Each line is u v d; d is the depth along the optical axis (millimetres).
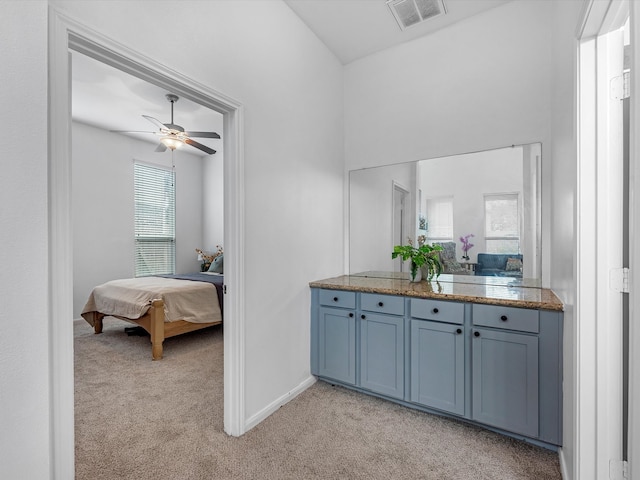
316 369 2609
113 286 3916
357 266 3018
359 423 2066
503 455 1764
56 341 1112
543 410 1764
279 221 2285
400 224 2818
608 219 1307
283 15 2334
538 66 2281
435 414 2168
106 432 1967
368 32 2678
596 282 1320
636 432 681
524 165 2326
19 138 803
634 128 713
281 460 1720
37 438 816
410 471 1644
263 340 2135
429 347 2123
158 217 5621
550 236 2227
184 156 6027
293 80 2432
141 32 1425
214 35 1785
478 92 2496
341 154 3068
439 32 2654
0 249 767
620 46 1298
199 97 1751
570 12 1513
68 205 1155
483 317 1942
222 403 2326
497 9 2426
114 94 3627
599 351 1311
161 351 3229
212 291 3920
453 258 2594
